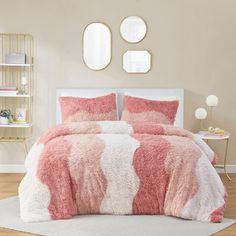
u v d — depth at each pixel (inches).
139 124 216.8
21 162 274.7
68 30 270.8
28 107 273.4
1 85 272.5
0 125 262.1
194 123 273.3
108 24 271.0
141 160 188.5
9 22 269.7
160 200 187.3
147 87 272.5
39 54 271.3
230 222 181.0
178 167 187.0
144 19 270.7
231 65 271.1
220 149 273.3
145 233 165.6
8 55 265.3
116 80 272.8
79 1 269.7
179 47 271.0
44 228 171.8
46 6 269.7
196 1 269.4
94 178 186.9
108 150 190.7
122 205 187.2
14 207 200.2
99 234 164.4
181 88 271.4
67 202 183.9
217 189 187.0
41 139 213.0
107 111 249.1
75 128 211.2
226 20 269.9
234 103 272.4
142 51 271.4
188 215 180.7
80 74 272.5
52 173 187.0
